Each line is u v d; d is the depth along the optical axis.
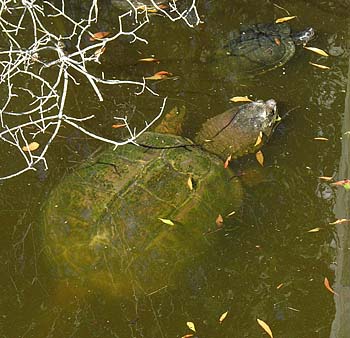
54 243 2.30
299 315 2.27
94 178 2.38
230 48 2.79
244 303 2.28
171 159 2.42
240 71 2.74
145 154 2.43
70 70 2.75
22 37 2.88
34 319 2.26
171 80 2.73
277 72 2.73
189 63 2.78
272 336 2.24
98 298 2.26
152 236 2.28
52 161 2.53
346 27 2.87
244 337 2.24
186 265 2.29
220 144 2.53
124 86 2.71
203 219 2.34
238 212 2.41
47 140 2.58
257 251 2.35
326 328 2.24
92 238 2.28
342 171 2.47
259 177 2.49
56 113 2.64
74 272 2.26
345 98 2.60
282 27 2.83
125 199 2.32
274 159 2.53
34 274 2.31
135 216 2.30
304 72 2.73
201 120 2.63
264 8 2.95
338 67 2.74
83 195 2.35
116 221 2.29
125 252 2.27
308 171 2.50
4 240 2.38
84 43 2.85
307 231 2.39
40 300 2.27
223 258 2.33
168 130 2.57
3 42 2.86
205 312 2.27
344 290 2.26
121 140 2.56
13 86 2.72
